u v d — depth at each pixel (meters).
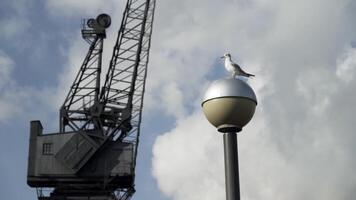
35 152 80.75
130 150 80.00
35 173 79.81
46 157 80.38
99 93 81.69
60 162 80.00
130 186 80.12
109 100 81.12
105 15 85.81
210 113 13.66
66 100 81.69
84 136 79.94
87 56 83.75
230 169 13.38
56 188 80.38
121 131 80.56
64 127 81.31
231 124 13.61
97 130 80.50
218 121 13.64
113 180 80.31
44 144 81.06
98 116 80.25
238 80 13.70
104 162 79.88
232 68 14.59
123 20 86.00
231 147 13.59
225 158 13.55
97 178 79.69
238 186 13.25
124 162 79.56
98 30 85.00
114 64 82.88
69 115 81.19
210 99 13.54
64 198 79.81
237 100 13.34
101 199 79.62
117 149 80.25
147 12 86.69
